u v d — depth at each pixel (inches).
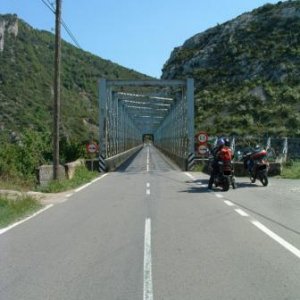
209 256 302.4
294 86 3132.4
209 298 218.8
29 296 224.5
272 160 1094.4
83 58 4170.8
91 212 505.4
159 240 353.4
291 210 502.6
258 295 222.8
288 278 251.6
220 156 706.2
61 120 3218.5
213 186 783.1
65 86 3796.8
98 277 256.4
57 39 832.9
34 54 4033.0
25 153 1034.1
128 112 2623.0
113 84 1350.9
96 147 1224.2
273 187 743.7
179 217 462.0
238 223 424.8
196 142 1427.2
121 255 307.3
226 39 4109.3
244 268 272.5
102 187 796.6
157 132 4370.1
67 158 1234.6
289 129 2598.4
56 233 386.3
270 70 3393.2
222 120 2957.7
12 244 344.2
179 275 258.7
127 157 2288.4
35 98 3390.7
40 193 696.4
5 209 496.4
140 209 522.3
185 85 1373.0
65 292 230.1
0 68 3472.0
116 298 220.2
